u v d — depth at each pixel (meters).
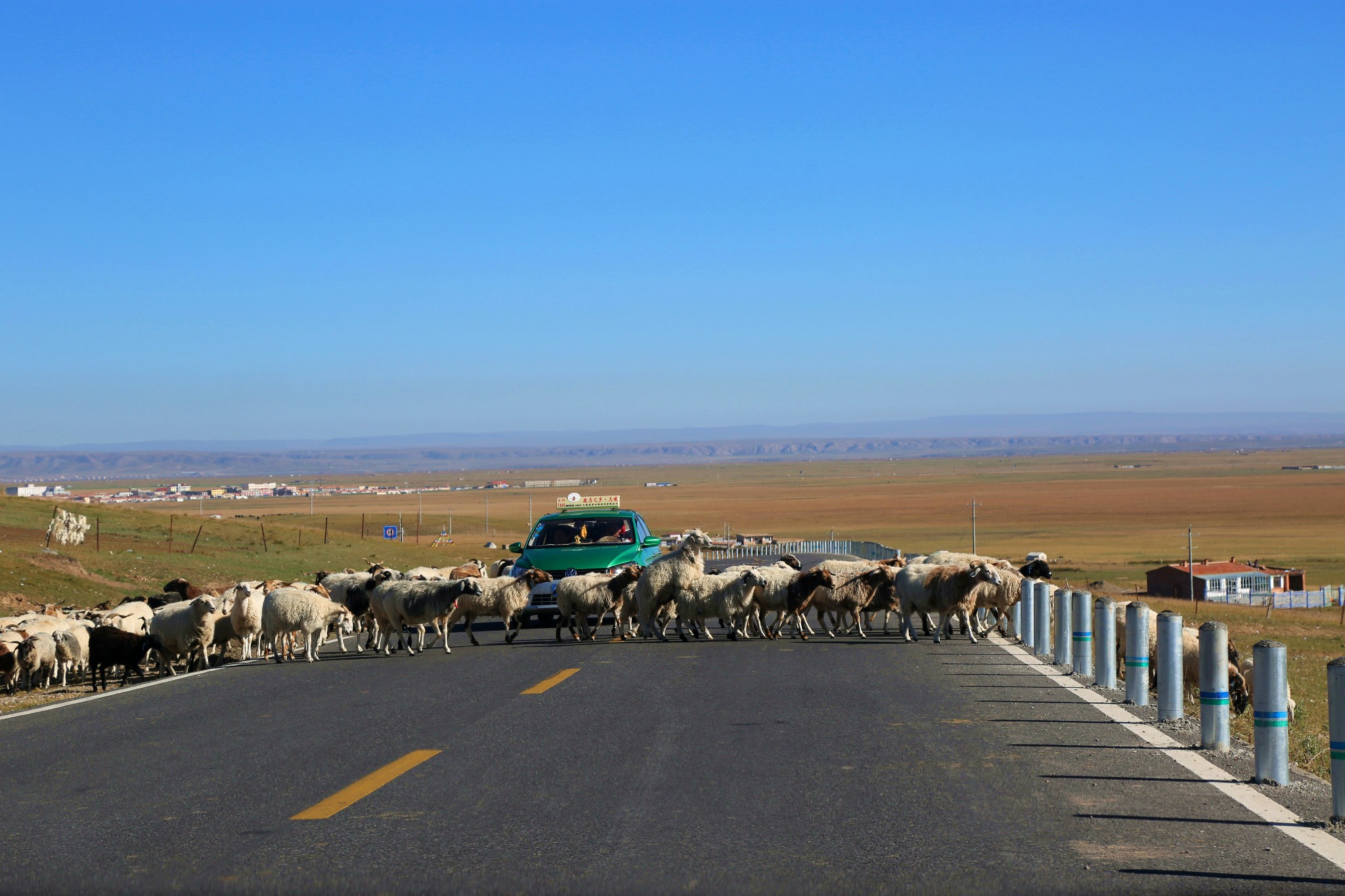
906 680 12.99
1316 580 86.38
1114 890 5.64
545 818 7.09
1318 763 10.02
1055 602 15.62
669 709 11.07
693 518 176.88
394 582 17.80
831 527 155.12
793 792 7.66
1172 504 199.12
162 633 18.84
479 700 11.90
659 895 5.64
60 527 48.78
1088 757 8.73
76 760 9.38
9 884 6.01
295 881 5.95
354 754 9.21
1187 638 14.88
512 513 191.00
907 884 5.77
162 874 6.13
